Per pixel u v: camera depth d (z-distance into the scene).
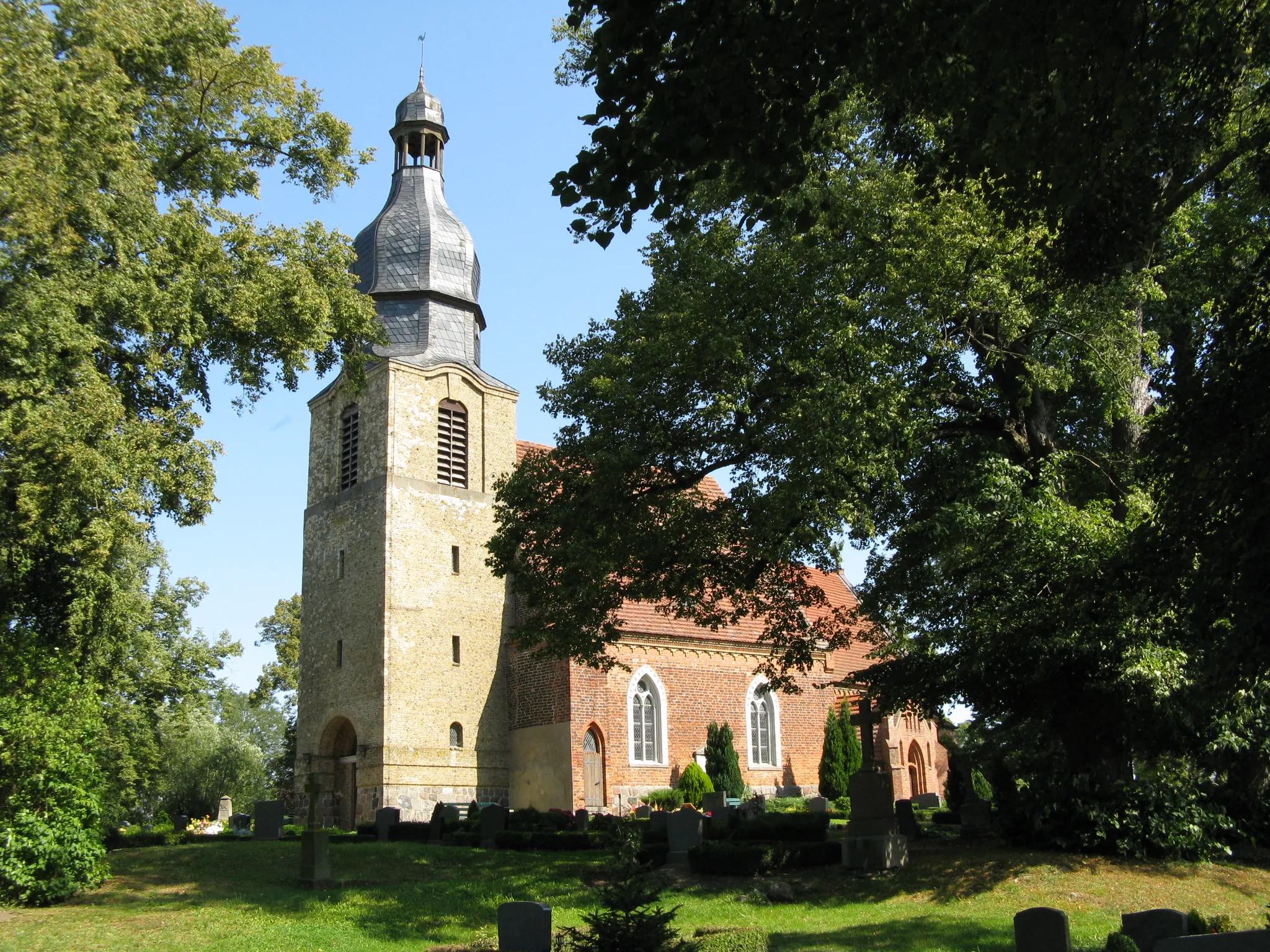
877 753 43.78
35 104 20.33
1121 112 11.72
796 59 10.26
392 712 40.09
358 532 43.16
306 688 44.16
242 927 16.75
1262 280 12.68
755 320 20.77
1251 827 22.41
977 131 12.28
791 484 19.12
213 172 26.58
